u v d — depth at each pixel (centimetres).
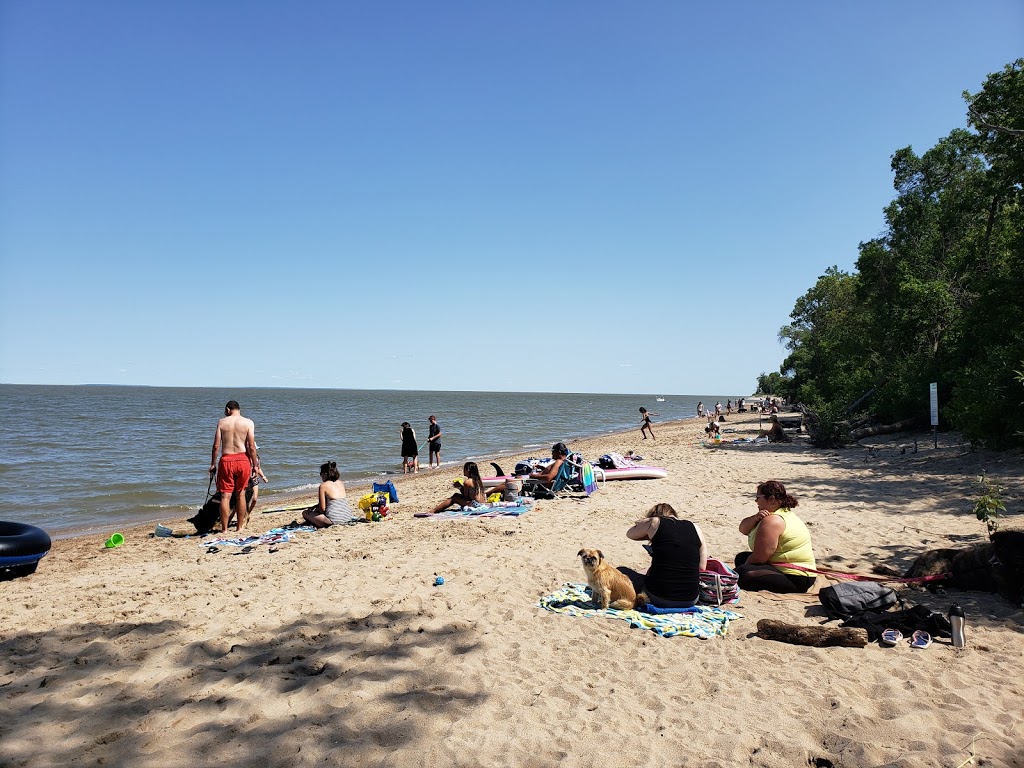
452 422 6247
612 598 569
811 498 1155
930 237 2819
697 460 1870
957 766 318
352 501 1356
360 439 3750
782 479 1415
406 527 991
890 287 2964
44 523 1384
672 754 335
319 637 495
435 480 1836
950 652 465
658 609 558
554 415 8731
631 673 436
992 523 639
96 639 498
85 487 1855
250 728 354
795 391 5519
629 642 492
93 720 361
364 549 824
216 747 333
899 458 1633
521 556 764
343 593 613
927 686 411
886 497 1127
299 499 1605
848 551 772
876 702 390
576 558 754
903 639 491
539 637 501
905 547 783
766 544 619
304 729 350
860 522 929
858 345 3228
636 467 1519
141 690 404
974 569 595
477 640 491
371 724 360
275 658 448
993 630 502
